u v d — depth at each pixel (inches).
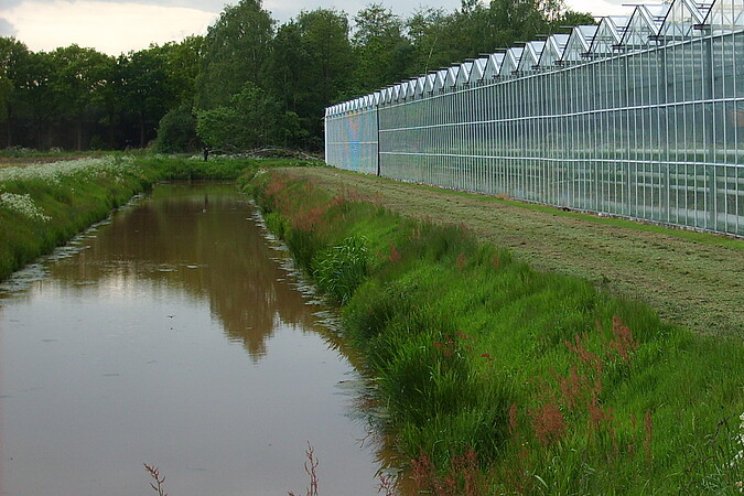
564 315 476.4
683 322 458.3
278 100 3548.2
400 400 440.5
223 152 3366.1
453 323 530.0
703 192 884.0
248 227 1349.7
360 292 695.7
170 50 4931.1
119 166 2219.5
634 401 361.7
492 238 826.8
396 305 578.6
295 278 884.0
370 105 2300.7
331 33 3838.6
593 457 313.9
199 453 418.9
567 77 1180.5
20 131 4606.3
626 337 410.0
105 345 620.1
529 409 381.4
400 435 423.2
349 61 3858.3
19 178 1326.3
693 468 285.3
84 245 1152.8
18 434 445.1
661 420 334.3
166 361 578.9
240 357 588.7
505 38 3090.6
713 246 755.4
